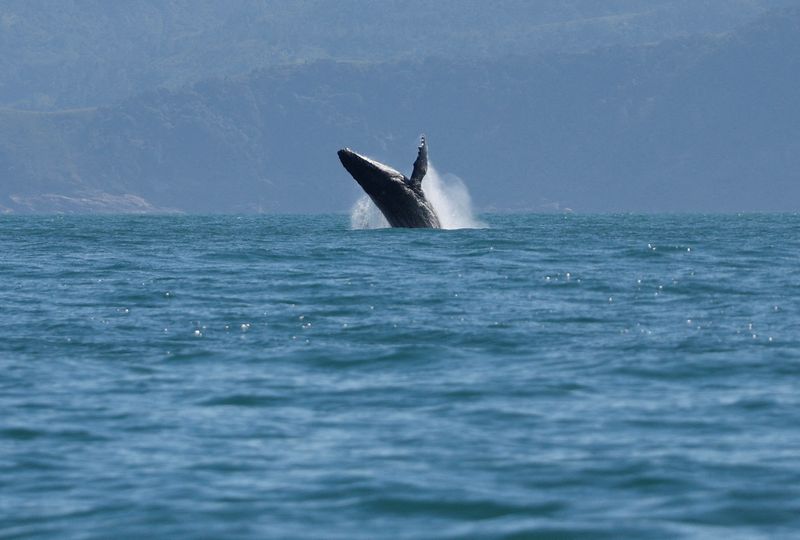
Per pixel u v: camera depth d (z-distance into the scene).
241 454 60.34
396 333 92.88
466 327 95.06
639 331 92.56
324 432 64.25
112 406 70.38
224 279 134.38
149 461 59.47
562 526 49.22
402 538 48.41
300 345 88.62
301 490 54.50
